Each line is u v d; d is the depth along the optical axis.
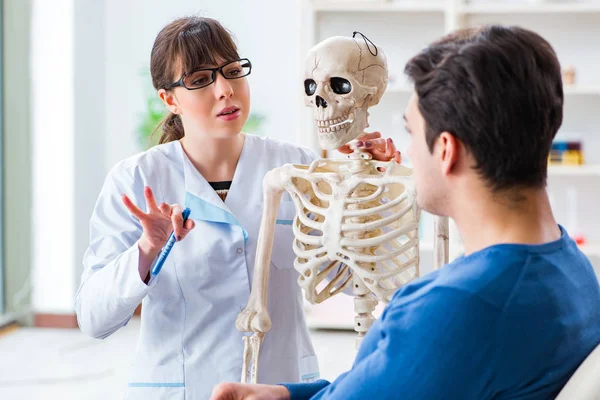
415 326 1.25
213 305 2.25
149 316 2.28
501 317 1.23
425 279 1.34
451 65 1.28
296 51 6.62
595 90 5.62
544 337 1.27
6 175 6.64
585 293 1.38
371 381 1.27
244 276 2.25
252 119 6.67
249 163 2.35
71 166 6.50
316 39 6.01
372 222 1.88
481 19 5.91
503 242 1.31
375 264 1.99
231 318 2.25
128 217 2.28
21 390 5.00
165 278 2.25
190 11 6.70
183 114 2.24
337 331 6.19
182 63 2.14
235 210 2.29
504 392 1.28
